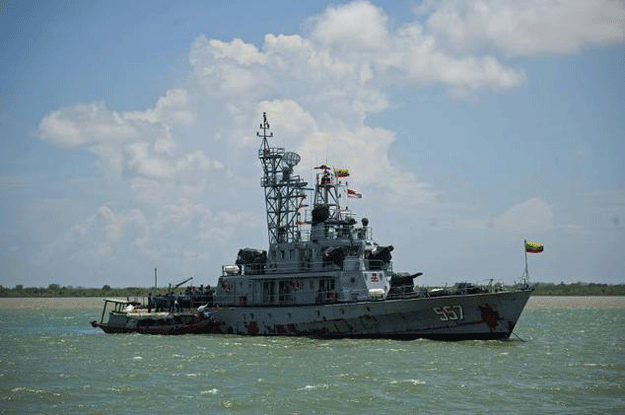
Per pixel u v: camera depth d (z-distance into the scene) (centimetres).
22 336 10219
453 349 7625
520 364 6831
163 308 10450
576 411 4988
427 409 5025
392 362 6869
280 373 6369
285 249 9206
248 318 9238
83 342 9112
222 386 5809
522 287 7981
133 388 5738
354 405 5138
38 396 5462
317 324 8562
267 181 9650
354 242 8712
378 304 8112
